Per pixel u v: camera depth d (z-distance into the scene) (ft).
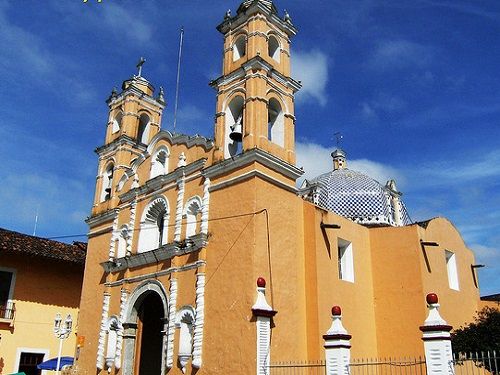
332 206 90.99
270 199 63.93
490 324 62.18
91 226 90.79
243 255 60.39
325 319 64.28
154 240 78.38
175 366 63.26
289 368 58.80
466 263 91.15
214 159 69.05
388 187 96.17
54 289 98.12
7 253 91.66
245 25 74.95
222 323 59.52
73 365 80.69
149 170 81.92
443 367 36.96
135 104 94.79
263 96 68.39
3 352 88.28
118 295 77.56
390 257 77.66
